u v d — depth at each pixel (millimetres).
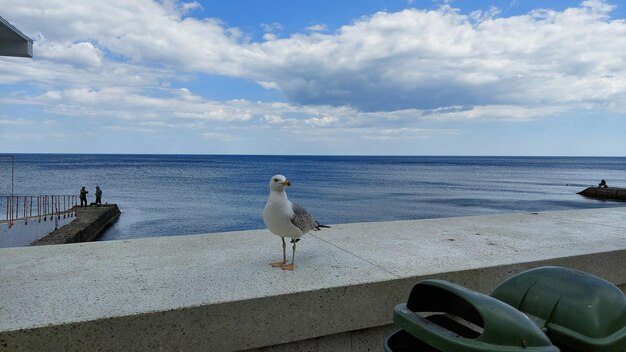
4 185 67875
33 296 2516
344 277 2861
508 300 1911
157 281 2807
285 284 2707
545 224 5062
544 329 1749
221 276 2920
